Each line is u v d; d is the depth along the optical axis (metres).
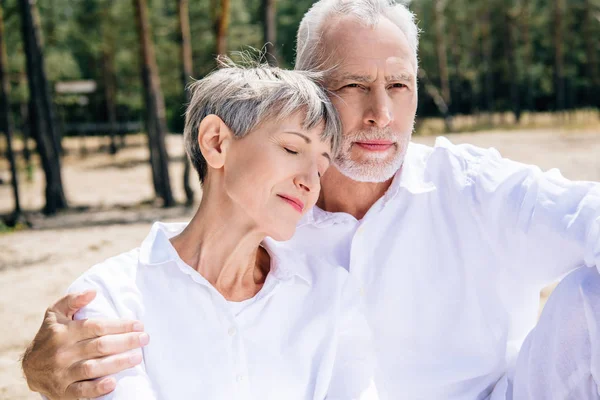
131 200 16.12
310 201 1.82
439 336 2.18
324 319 1.92
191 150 1.86
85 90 31.39
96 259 8.02
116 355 1.61
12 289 6.59
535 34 42.66
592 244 1.86
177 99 30.00
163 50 27.19
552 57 42.59
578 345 1.88
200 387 1.74
